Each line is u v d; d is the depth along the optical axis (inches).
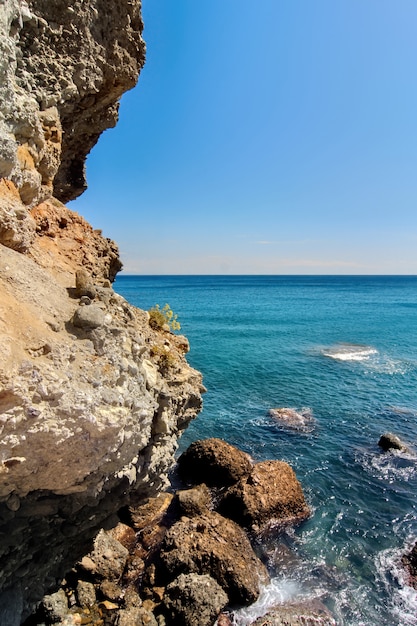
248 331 2089.1
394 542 536.4
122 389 251.0
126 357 268.4
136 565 451.5
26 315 215.5
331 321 2517.2
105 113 454.6
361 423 916.0
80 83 366.6
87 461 228.2
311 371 1334.9
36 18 316.8
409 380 1246.9
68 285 299.7
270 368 1362.0
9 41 257.1
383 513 596.4
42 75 330.6
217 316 2711.6
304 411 982.4
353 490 651.5
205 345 1713.8
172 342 392.2
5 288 220.7
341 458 753.6
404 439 837.8
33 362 193.8
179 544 455.8
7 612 277.1
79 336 239.5
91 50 369.7
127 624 365.4
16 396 180.1
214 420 919.7
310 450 784.3
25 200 307.9
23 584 299.6
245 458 648.4
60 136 356.2
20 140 290.7
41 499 242.5
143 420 270.7
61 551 320.5
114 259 450.6
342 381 1229.7
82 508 285.4
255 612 415.2
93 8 364.8
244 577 428.5
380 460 746.8
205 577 416.5
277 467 603.8
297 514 564.4
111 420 227.0
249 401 1045.8
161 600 403.9
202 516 513.3
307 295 4771.2
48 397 195.9
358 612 431.5
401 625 418.9
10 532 241.4
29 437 191.3
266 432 862.5
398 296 4672.7
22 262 255.9
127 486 300.0
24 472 201.9
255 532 524.7
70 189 498.0
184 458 670.5
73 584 405.7
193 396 375.2
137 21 412.2
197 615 382.3
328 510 597.0
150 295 4471.0
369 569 489.1
